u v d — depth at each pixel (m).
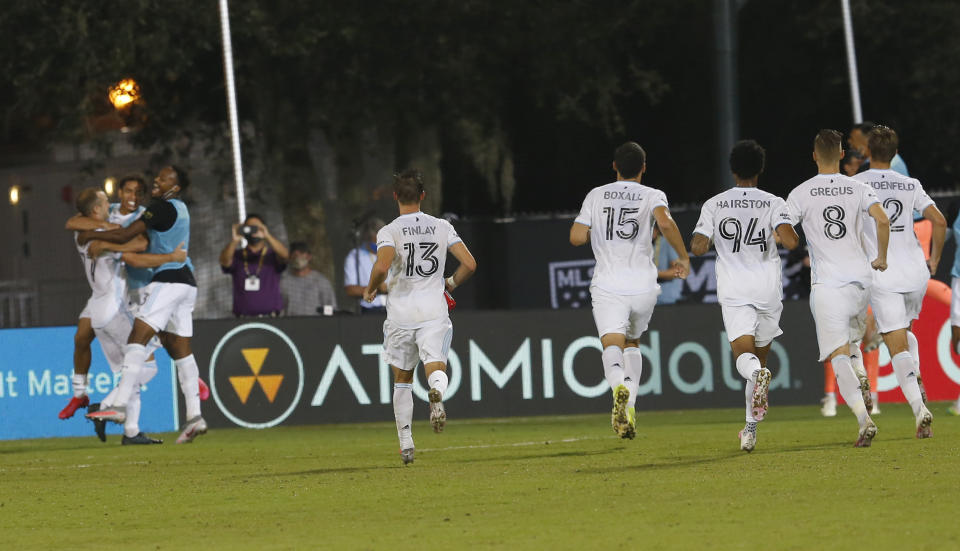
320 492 29.25
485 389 54.41
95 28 69.56
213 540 22.88
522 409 54.62
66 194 84.50
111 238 45.62
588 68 78.56
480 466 33.56
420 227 32.47
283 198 77.00
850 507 23.67
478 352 54.41
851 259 33.72
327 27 72.50
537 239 63.31
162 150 80.56
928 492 25.22
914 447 33.56
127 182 47.78
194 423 46.53
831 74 83.50
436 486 29.47
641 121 85.12
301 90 76.69
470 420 55.06
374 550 21.09
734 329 33.62
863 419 33.72
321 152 81.94
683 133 84.69
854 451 33.16
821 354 34.19
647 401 54.97
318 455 39.41
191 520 25.62
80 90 71.62
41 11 69.19
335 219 81.12
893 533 20.78
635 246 34.47
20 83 69.69
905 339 36.12
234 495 29.38
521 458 35.59
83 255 46.78
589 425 49.31
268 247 53.97
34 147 85.81
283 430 52.16
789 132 85.88
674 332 55.22
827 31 79.50
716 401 55.34
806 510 23.52
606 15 78.25
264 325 53.34
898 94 84.44
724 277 33.81
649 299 34.44
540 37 76.44
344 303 78.12
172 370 52.78
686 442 38.41
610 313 34.16
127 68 70.75
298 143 77.00
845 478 27.73
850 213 33.59
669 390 55.09
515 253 63.19
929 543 19.80
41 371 51.59
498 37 75.88
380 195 79.81
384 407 54.12
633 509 24.52
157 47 69.38
